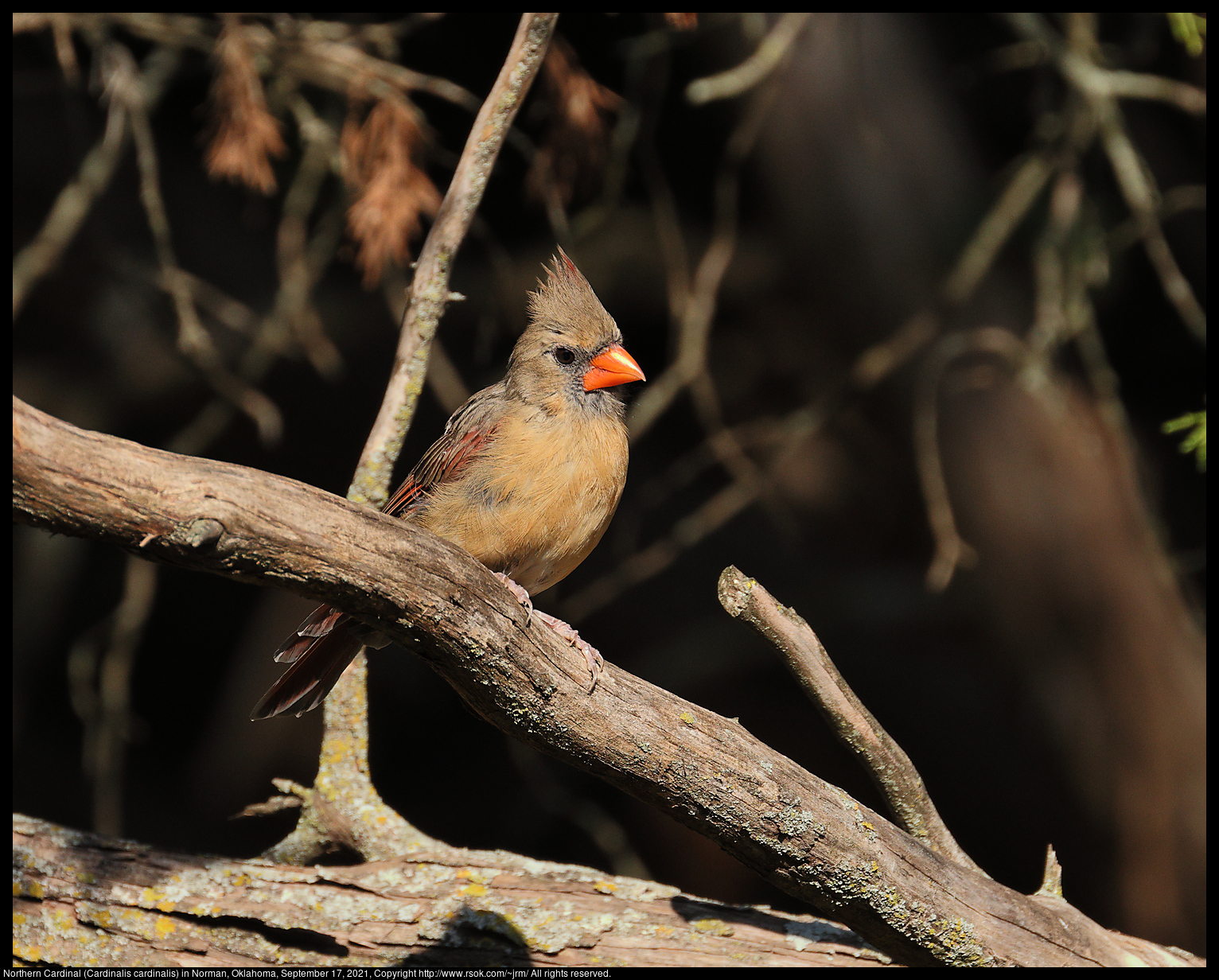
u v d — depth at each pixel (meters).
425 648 4.72
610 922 6.07
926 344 12.75
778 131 12.54
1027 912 5.54
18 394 14.92
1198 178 14.26
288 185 12.45
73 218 10.41
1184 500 15.30
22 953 6.04
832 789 5.36
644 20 13.09
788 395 15.77
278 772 15.56
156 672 17.36
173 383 15.50
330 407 16.41
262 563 4.26
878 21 12.29
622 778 5.16
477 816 15.97
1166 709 12.55
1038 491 12.76
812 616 15.57
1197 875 12.31
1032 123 13.88
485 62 14.21
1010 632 13.39
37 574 15.39
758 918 6.14
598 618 16.19
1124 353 15.77
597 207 11.52
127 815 16.06
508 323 15.95
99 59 10.39
